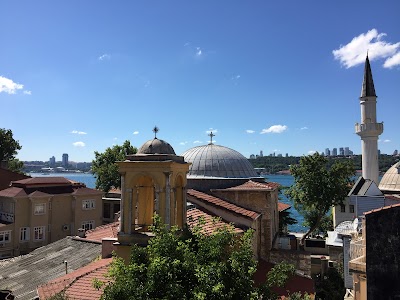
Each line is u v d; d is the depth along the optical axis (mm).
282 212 43531
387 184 53125
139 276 11805
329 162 47000
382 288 11992
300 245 41344
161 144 19984
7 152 75500
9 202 49750
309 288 23016
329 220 59312
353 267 13312
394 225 12016
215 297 10531
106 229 29578
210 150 30594
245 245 12750
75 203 54656
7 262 26453
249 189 27438
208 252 12273
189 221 21719
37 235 50438
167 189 18703
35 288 20688
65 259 24781
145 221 21562
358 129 55750
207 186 28641
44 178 55344
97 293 15633
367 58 56750
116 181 70000
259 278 22766
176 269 11539
